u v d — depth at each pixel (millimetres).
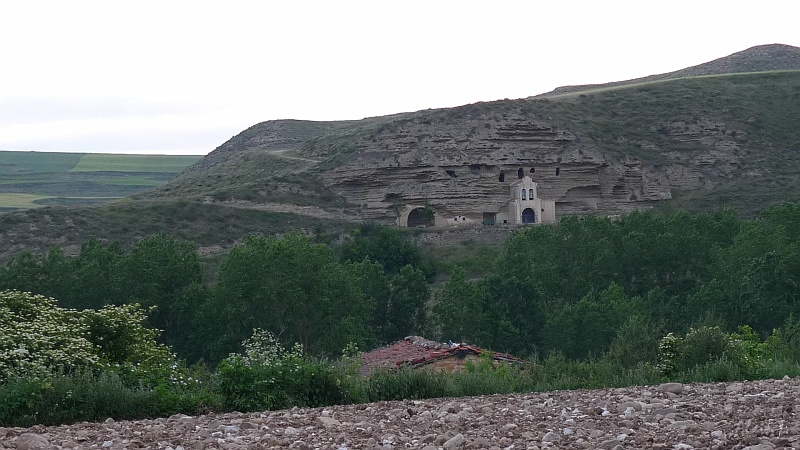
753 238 65125
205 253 109062
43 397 18859
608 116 150125
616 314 56250
